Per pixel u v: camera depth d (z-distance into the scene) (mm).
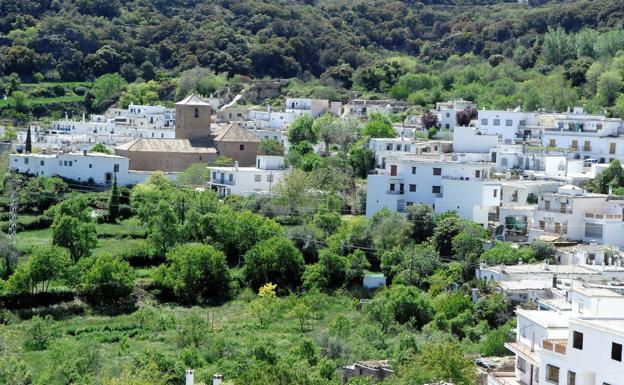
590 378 122062
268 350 185250
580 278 195375
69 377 173250
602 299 139375
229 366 176625
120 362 180250
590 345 122188
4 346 188625
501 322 191500
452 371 152875
